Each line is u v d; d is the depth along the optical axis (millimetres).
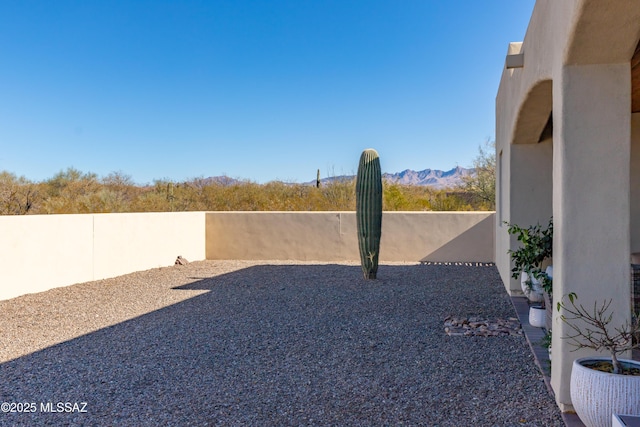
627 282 3408
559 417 3480
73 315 6855
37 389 4145
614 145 3422
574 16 3094
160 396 3977
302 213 13484
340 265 12367
